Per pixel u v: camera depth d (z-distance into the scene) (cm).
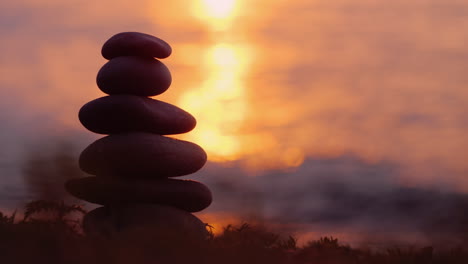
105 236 88
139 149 97
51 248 76
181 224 96
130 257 76
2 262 74
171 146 98
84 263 74
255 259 80
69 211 86
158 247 79
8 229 81
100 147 98
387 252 86
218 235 95
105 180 97
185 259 77
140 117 98
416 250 85
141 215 96
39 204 86
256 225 91
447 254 84
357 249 86
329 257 82
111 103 98
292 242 88
